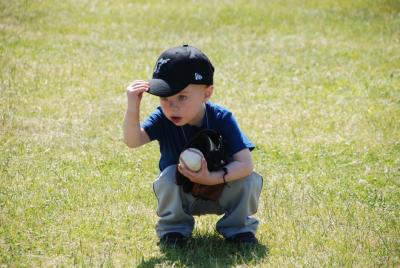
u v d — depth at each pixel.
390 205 15.11
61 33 31.44
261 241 13.16
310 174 17.06
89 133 19.67
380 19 34.91
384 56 28.86
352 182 16.53
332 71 26.78
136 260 12.20
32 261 12.12
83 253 12.49
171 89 11.74
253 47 30.27
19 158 17.47
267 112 21.97
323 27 33.53
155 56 28.59
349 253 12.47
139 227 13.71
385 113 21.98
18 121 20.30
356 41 31.27
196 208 13.02
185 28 33.16
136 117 12.14
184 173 11.88
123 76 25.66
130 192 15.48
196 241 13.05
